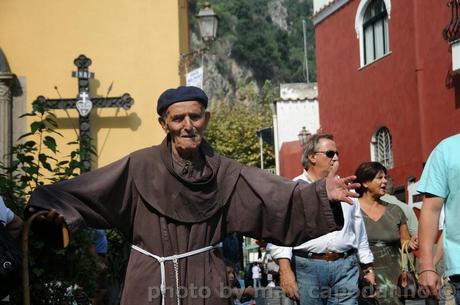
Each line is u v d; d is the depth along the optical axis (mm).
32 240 6707
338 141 24562
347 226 7102
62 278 7203
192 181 4781
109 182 4793
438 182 5363
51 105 16344
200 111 4820
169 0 17203
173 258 4766
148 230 4805
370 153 22609
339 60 24375
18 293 6883
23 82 16969
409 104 20344
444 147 5387
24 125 16781
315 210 4770
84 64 16453
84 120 16344
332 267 7051
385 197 8531
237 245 8523
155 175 4828
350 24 23625
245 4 117125
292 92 32594
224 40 114500
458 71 18000
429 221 5398
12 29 17078
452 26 18109
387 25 21797
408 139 20453
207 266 4809
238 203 4898
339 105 24375
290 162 30844
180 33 18031
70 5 17156
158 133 16969
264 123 46188
